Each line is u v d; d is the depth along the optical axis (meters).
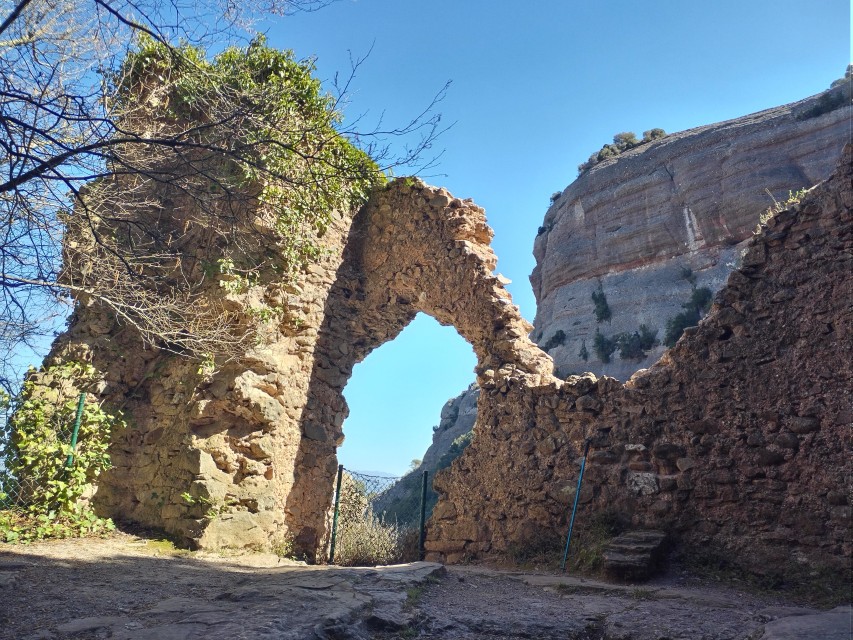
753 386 6.61
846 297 6.11
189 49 6.20
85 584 5.22
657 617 4.72
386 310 11.23
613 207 54.31
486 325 9.63
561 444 8.17
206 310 8.84
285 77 8.81
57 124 5.59
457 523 9.05
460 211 10.52
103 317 9.31
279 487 9.08
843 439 5.86
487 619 4.61
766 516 6.24
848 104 44.62
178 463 8.30
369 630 4.27
